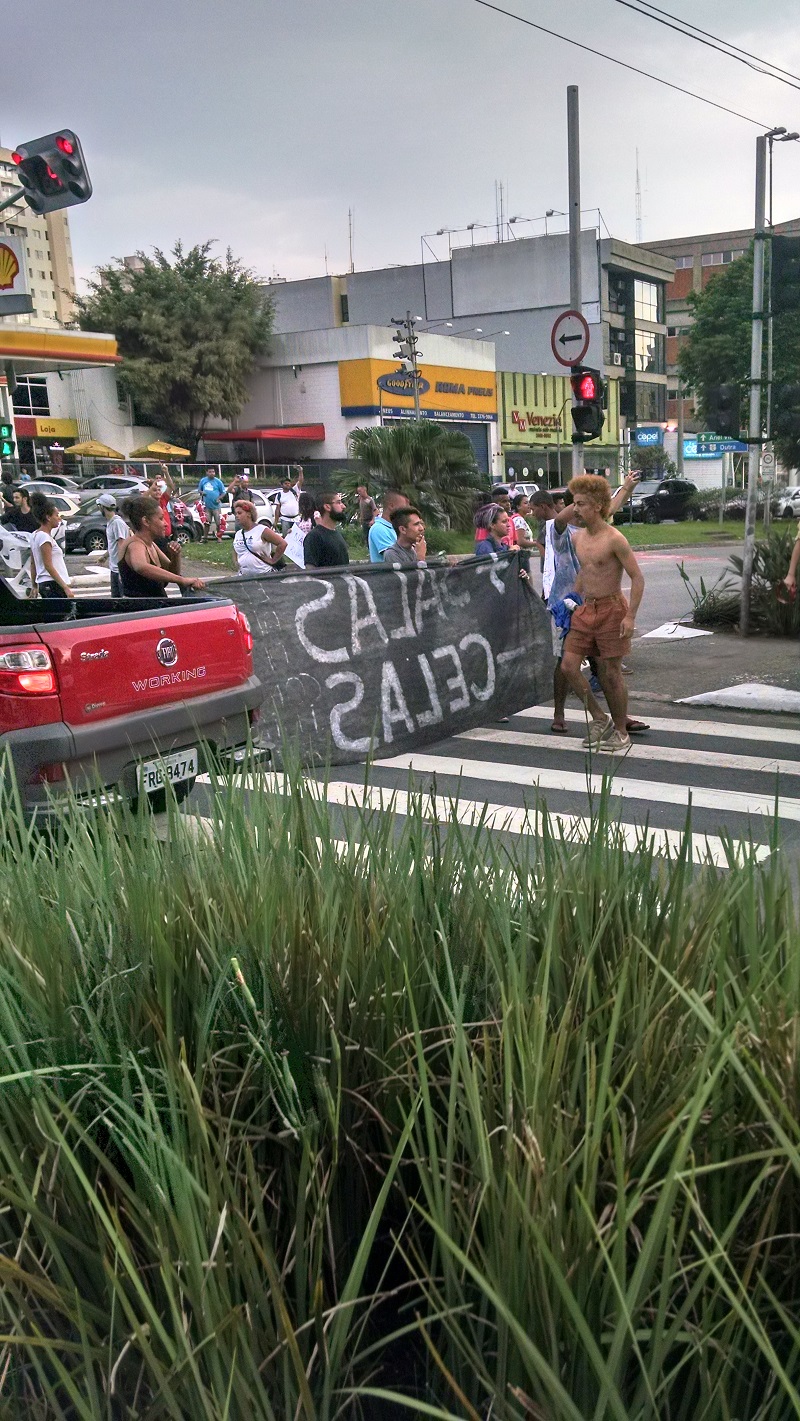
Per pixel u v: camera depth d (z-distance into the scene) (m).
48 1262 1.62
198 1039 1.83
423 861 2.43
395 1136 1.83
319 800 3.15
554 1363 1.31
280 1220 1.76
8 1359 1.54
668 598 17.61
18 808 2.74
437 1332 1.66
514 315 77.06
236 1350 1.36
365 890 2.36
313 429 58.06
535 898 2.31
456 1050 1.54
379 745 7.58
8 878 2.46
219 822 2.74
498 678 8.47
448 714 8.05
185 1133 1.69
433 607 7.94
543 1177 1.42
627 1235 1.50
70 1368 1.57
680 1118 1.37
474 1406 1.45
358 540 28.89
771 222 11.49
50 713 4.59
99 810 2.88
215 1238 1.43
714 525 45.53
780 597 11.79
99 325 55.84
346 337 56.69
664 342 84.50
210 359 56.53
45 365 30.38
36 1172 1.66
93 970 2.13
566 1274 1.36
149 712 4.98
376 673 7.60
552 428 69.25
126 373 55.22
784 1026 1.63
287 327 82.75
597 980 2.02
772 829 2.18
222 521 35.59
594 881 2.26
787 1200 1.57
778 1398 1.34
